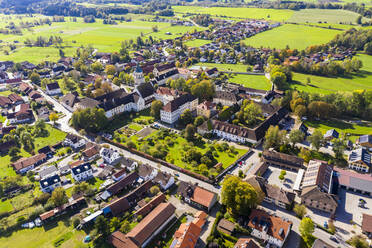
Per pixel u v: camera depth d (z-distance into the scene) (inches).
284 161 6909.5
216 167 6801.2
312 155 7460.6
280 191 5728.3
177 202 5861.2
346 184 6161.4
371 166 6889.8
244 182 5492.1
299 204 5728.3
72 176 6796.3
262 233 4825.3
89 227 5305.1
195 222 5083.7
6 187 6402.6
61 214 5669.3
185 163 7165.4
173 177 6471.5
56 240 5054.1
